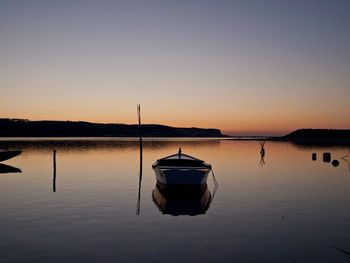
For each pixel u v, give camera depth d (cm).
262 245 1123
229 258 1004
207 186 2458
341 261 984
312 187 2398
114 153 6244
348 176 3050
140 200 1923
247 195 2078
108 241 1158
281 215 1548
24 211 1603
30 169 3478
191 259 995
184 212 1622
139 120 3906
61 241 1154
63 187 2352
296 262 976
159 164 2569
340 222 1422
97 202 1838
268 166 3972
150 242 1148
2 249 1073
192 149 8412
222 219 1476
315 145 11356
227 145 11638
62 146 9038
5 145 9244
